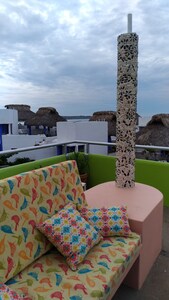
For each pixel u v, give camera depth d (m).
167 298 1.63
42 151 6.04
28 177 1.51
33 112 21.33
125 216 1.70
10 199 1.36
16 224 1.36
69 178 1.79
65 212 1.57
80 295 1.17
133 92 2.09
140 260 1.68
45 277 1.29
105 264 1.37
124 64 2.05
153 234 1.89
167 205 2.99
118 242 1.58
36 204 1.50
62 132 9.19
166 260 2.01
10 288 1.18
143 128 9.71
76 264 1.36
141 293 1.68
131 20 2.06
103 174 3.51
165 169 2.95
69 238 1.43
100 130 10.35
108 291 1.25
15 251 1.31
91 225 1.62
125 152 2.21
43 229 1.44
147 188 2.27
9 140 12.56
